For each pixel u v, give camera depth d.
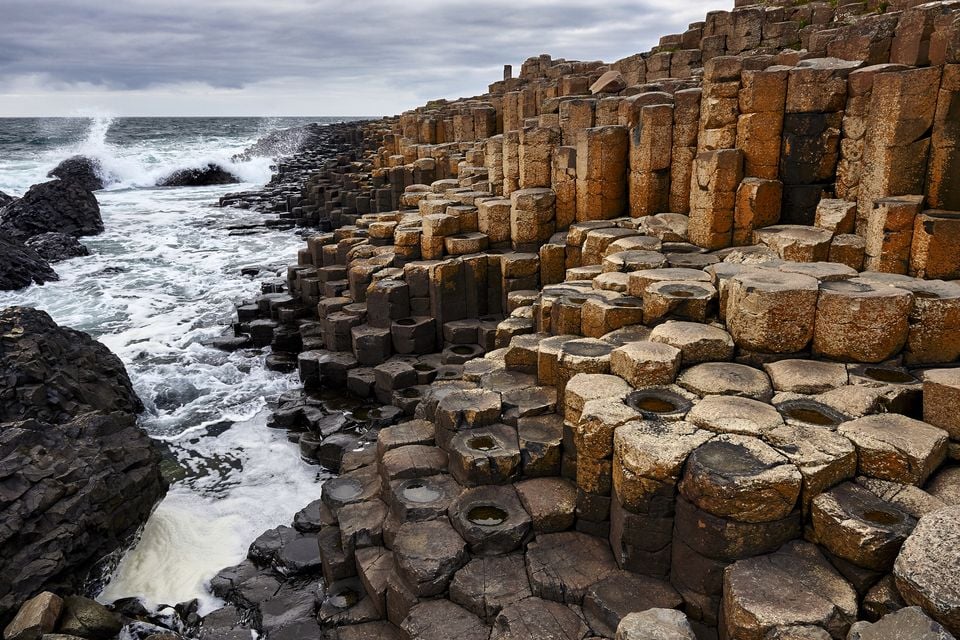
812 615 5.44
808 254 10.98
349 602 8.02
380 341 15.02
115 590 9.12
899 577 5.17
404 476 8.80
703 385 7.85
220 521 10.63
